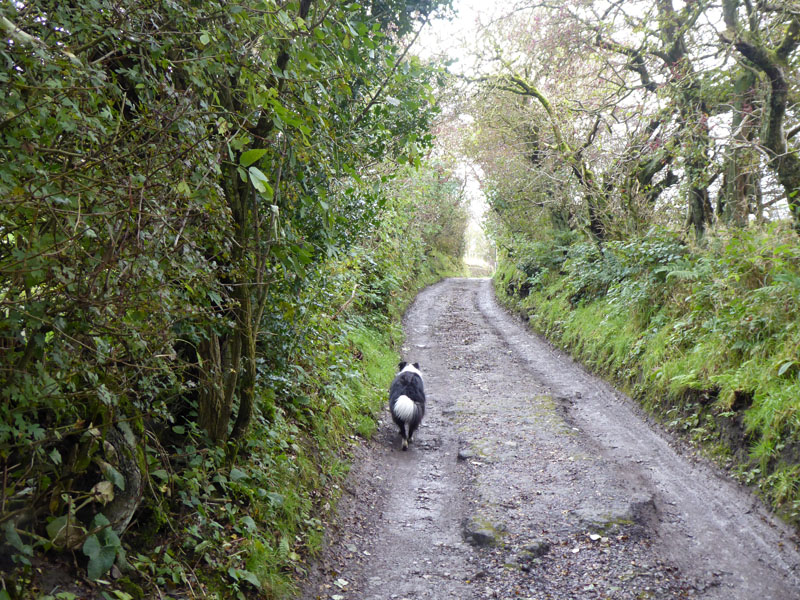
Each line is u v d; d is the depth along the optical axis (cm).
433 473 689
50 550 285
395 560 496
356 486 629
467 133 1789
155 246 258
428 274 3036
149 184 256
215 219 311
